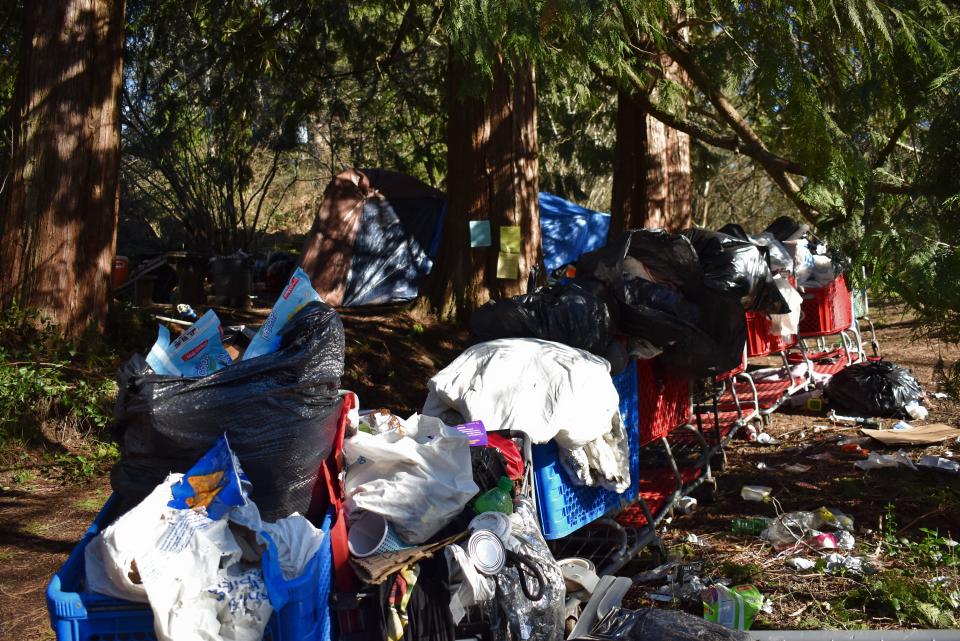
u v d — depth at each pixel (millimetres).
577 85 7094
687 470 5922
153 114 19172
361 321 10672
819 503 5891
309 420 2650
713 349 4621
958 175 3918
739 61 5336
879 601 4160
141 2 15016
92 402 7801
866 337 14062
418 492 2695
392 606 2529
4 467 7070
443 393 3648
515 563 2816
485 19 5355
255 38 12492
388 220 14281
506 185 10273
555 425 3463
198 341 2836
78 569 2406
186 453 2541
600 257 4805
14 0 11172
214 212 21609
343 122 18594
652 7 5293
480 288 10609
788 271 7535
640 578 4555
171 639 2096
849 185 4414
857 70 5117
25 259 8727
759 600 4066
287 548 2301
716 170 16797
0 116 12258
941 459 6609
